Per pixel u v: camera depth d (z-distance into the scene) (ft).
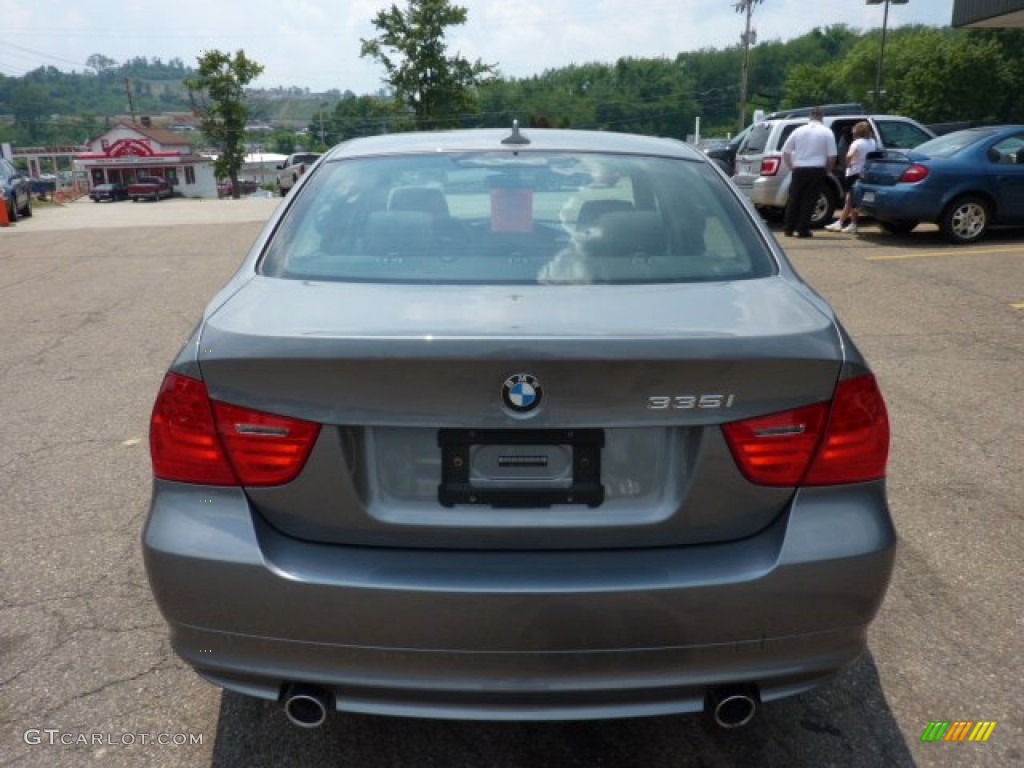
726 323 6.94
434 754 8.34
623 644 6.64
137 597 10.89
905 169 37.68
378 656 6.71
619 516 6.80
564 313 7.11
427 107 172.14
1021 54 273.33
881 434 7.06
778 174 45.52
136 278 34.60
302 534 6.88
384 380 6.50
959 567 11.50
